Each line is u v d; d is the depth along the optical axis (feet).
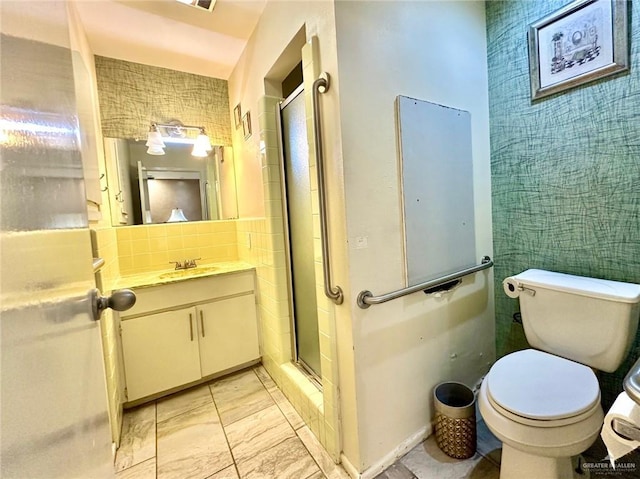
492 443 4.43
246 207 7.54
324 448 4.52
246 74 6.62
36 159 1.33
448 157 4.67
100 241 4.89
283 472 4.17
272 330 6.43
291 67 5.28
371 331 3.89
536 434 2.99
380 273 3.93
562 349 4.13
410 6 4.14
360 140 3.68
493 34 5.16
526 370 3.71
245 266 7.29
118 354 5.63
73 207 1.91
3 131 1.03
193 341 6.40
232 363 6.91
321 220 3.84
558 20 4.32
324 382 4.29
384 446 4.08
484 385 3.67
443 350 4.81
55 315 1.42
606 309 3.69
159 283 6.00
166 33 5.94
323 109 3.75
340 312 3.88
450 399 4.76
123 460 4.53
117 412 5.00
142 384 5.88
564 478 3.26
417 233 4.30
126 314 5.69
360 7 3.65
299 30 4.22
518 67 4.87
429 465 4.10
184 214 7.74
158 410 5.74
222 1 5.15
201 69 7.52
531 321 4.43
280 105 5.71
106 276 5.26
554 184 4.62
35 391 1.15
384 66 3.87
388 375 4.09
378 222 3.89
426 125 4.33
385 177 3.94
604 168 4.09
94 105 5.78
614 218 4.06
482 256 5.37
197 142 7.57
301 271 5.72
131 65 7.05
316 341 5.42
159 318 6.03
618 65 3.81
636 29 3.67
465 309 5.12
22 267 1.10
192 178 7.82
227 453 4.59
